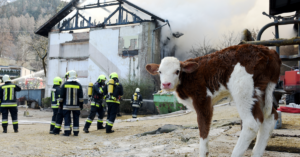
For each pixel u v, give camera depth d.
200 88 3.46
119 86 8.42
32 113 16.92
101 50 21.83
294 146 3.74
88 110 15.44
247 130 2.96
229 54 3.28
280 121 5.44
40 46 32.84
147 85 19.69
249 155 3.72
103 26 22.09
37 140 6.21
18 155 4.52
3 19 66.31
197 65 3.37
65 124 7.38
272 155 3.62
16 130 7.99
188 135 5.49
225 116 9.33
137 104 13.90
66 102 7.37
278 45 4.54
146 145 5.29
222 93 3.37
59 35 23.56
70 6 23.31
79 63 22.98
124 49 21.11
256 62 3.05
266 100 3.08
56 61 23.48
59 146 5.65
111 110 8.20
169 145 4.93
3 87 7.93
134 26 21.00
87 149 5.41
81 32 22.86
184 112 13.08
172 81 3.54
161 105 15.52
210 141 4.64
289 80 9.36
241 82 3.05
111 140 6.72
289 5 7.33
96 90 8.61
